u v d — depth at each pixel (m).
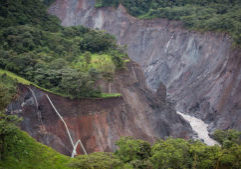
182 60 98.69
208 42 91.31
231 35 82.44
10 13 64.31
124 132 54.16
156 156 34.22
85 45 70.12
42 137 43.62
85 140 48.41
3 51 51.72
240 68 73.38
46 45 63.00
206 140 63.75
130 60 69.38
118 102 56.59
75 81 49.47
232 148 35.34
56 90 49.50
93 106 52.03
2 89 33.38
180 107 85.62
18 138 33.22
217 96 76.19
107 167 28.61
